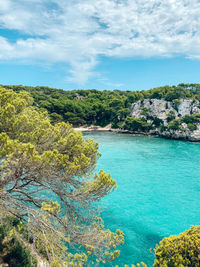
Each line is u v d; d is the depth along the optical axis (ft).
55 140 31.50
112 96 427.33
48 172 26.27
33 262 28.40
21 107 33.32
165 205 78.48
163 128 268.41
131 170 123.24
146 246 53.98
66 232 30.81
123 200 82.33
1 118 28.76
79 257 29.12
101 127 342.03
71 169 27.20
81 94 483.51
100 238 30.81
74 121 311.88
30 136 28.50
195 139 233.96
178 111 278.05
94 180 31.83
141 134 289.74
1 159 24.07
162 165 134.62
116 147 190.60
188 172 120.57
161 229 62.44
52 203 30.40
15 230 32.78
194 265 26.30
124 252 51.19
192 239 28.71
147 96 351.46
